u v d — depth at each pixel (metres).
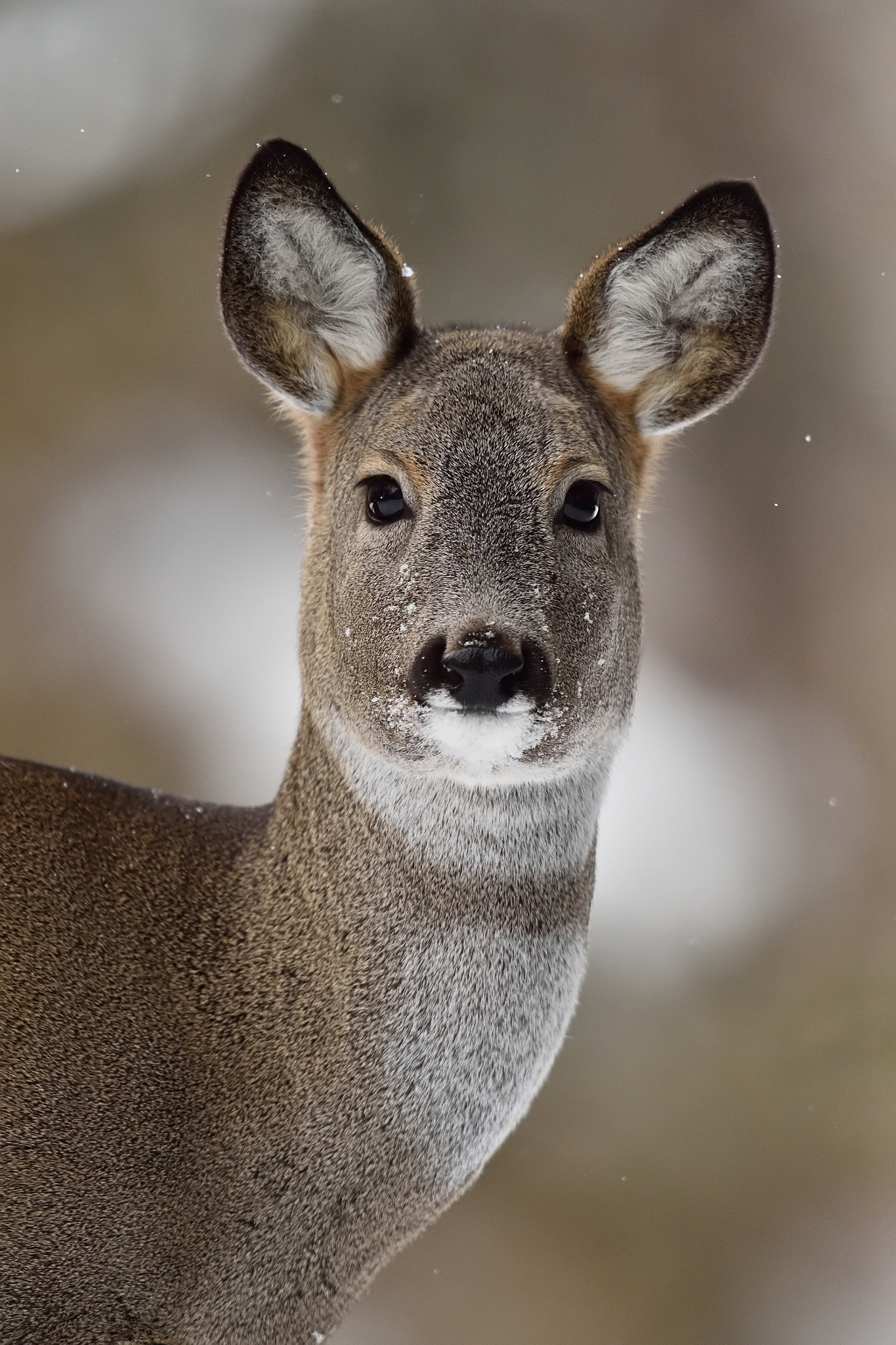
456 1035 6.52
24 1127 6.25
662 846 15.82
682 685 18.62
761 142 21.94
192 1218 6.32
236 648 17.08
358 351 7.20
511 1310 12.89
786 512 19.95
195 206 20.38
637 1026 14.44
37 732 16.59
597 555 6.70
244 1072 6.44
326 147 20.66
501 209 20.78
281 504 18.56
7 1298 6.18
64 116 20.83
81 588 17.64
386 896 6.52
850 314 21.25
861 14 22.50
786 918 15.54
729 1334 12.76
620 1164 13.65
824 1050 13.78
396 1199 6.52
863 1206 13.19
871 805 17.53
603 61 21.64
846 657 19.11
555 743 6.40
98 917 6.57
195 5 21.42
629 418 7.47
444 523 6.45
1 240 19.84
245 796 15.91
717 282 7.42
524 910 6.59
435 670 6.18
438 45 21.16
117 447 19.02
